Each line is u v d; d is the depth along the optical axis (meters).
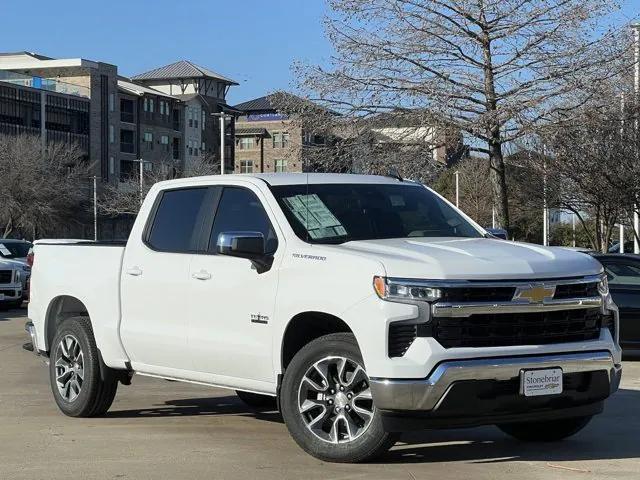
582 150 23.67
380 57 19.59
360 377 6.25
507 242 7.02
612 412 8.81
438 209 7.67
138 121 102.69
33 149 72.75
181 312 7.44
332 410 6.46
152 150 105.06
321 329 6.79
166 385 10.85
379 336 6.00
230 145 115.25
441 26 19.44
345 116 20.27
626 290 13.66
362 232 7.04
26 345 9.48
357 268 6.21
